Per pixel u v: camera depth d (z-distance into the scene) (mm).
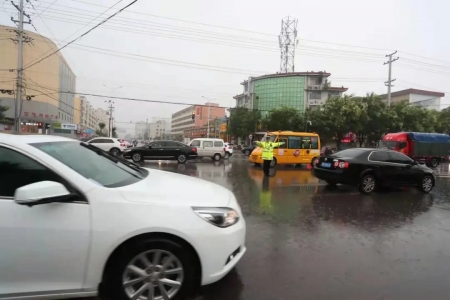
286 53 74438
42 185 2309
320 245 4539
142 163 18875
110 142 22969
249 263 3801
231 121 55969
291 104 67875
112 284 2527
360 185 8789
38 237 2371
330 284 3314
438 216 6543
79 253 2436
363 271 3680
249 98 75062
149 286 2578
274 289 3156
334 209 6836
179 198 2793
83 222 2441
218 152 22328
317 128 40344
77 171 2811
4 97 46438
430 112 41594
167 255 2611
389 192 9469
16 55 46500
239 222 3043
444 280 3500
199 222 2676
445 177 15477
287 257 4039
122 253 2525
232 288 3141
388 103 38188
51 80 54438
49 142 3047
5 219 2342
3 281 2354
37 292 2400
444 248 4586
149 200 2650
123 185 2852
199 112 107250
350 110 36906
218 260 2732
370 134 40750
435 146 24266
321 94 66875
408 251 4414
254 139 35219
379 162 9023
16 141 2643
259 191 8945
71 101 80312
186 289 2648
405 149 23797
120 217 2494
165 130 143750
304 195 8430
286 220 5832
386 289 3248
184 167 16688
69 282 2453
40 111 50594
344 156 9242
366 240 4840
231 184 10344
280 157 17578
